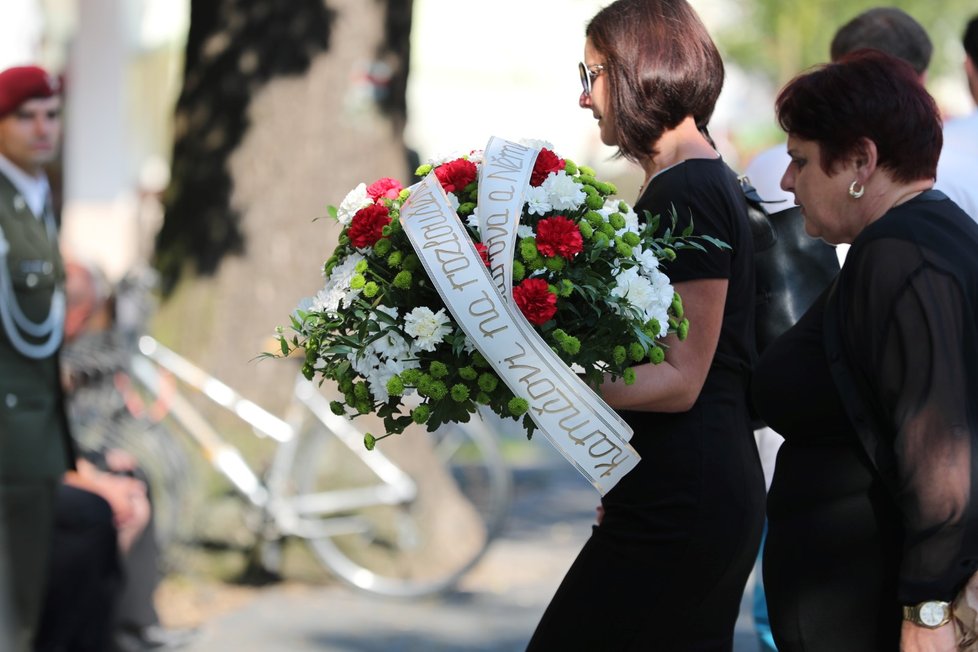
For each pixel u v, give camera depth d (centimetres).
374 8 1296
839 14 3019
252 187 1279
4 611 655
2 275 840
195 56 1319
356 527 1238
